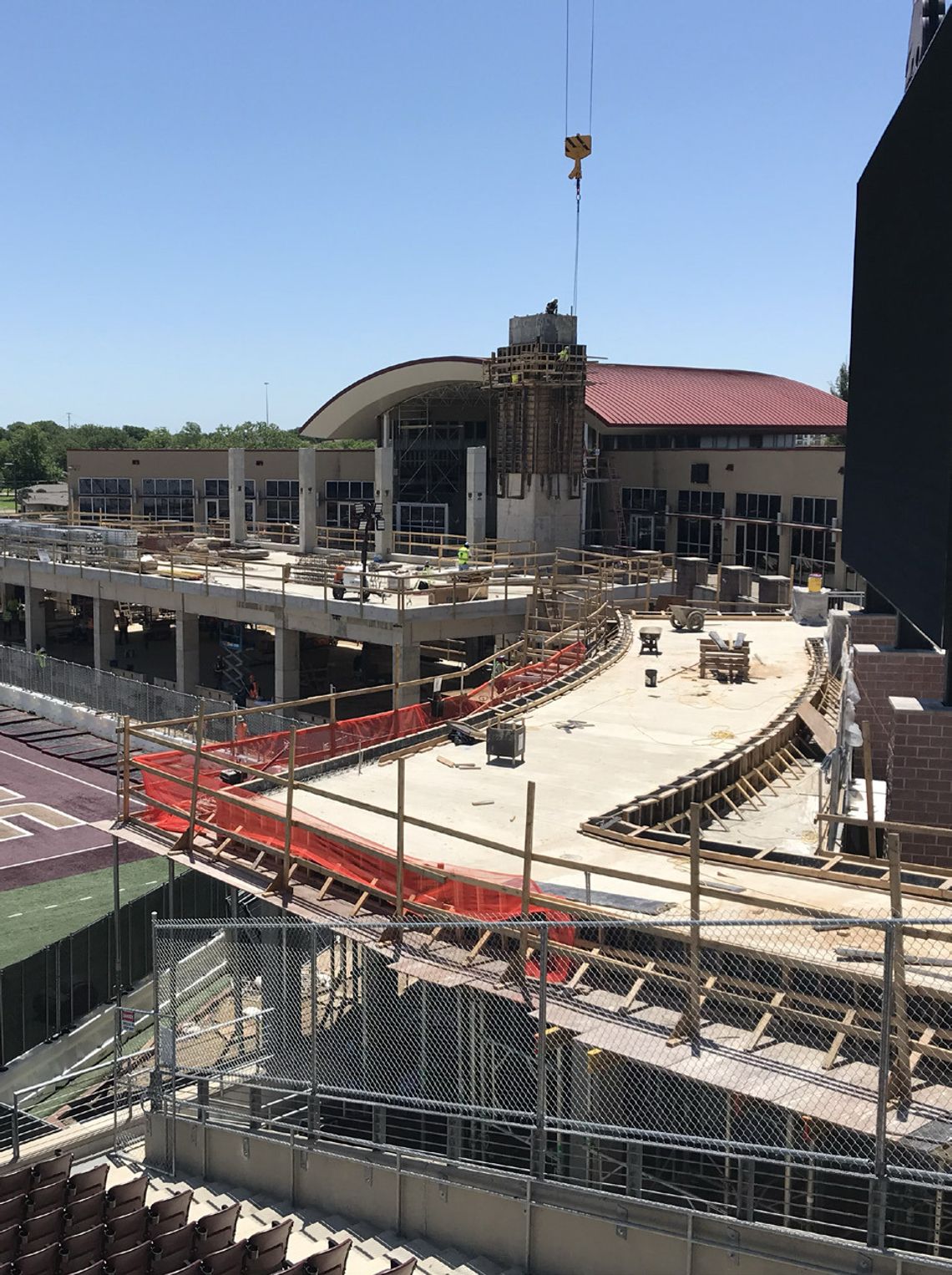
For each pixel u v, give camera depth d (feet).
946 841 55.21
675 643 119.44
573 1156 41.37
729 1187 38.09
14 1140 56.13
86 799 127.65
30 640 220.84
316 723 146.51
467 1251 40.91
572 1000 40.73
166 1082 55.52
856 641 84.07
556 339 187.52
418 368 245.45
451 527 267.18
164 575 186.19
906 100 60.95
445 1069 47.62
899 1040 33.37
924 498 55.01
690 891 38.78
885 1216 32.07
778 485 204.13
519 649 125.70
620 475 240.53
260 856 56.03
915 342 57.67
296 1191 47.11
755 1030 38.01
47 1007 71.36
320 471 286.25
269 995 54.29
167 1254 41.78
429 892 48.03
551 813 60.59
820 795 61.46
